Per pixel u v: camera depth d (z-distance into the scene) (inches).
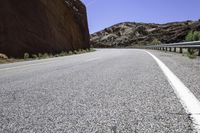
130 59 503.5
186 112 105.9
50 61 562.6
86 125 92.4
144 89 161.9
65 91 163.2
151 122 93.9
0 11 1023.0
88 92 157.1
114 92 154.6
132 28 6717.5
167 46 1051.3
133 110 111.4
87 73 268.4
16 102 134.2
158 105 119.0
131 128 87.9
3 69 388.8
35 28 1196.5
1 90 176.7
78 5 2151.8
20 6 1164.5
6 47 955.3
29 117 104.6
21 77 258.4
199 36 1569.9
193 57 503.8
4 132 86.9
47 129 89.1
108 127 89.5
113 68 315.9
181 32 4530.0
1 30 979.9
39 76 258.7
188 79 204.1
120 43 5595.5
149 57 569.0
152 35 5339.6
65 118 101.8
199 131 83.2
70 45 1626.5
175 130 84.6
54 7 1503.4
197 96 137.6
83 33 2048.5
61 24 1558.8
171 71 265.7
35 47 1120.8
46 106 122.8
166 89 159.9
